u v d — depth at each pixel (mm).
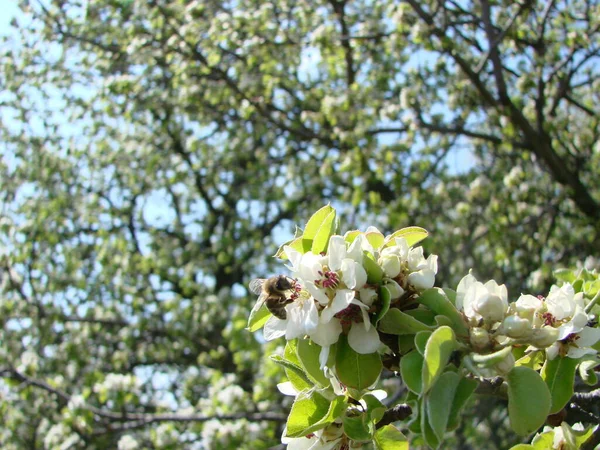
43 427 8711
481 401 6816
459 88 8688
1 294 11203
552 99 8711
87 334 11180
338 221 2186
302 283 1952
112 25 10617
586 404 2590
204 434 6922
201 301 10812
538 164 8469
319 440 2072
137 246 13094
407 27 8258
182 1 9477
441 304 1958
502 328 1909
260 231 13016
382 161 8414
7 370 8031
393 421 2125
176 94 11078
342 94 8688
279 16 9773
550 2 7996
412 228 2268
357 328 1962
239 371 10016
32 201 11695
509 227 8383
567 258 8328
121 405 7941
